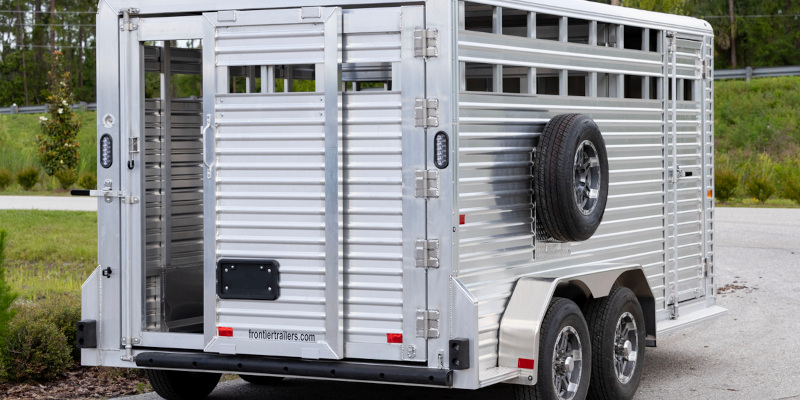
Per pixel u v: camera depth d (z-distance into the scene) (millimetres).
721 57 63406
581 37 6871
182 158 6730
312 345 5531
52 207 23266
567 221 5934
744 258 15117
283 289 5578
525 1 5992
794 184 25516
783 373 7883
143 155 6066
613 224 7039
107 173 6109
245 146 5645
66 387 7277
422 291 5305
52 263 13938
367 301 5414
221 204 5707
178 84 39531
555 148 5914
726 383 7531
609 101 6918
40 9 77312
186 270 6754
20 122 46688
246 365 5633
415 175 5293
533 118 6047
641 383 7551
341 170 5426
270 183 5594
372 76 7551
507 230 5805
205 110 5734
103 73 6078
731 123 39000
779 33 61906
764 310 11000
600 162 6270
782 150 36062
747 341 9328
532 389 5754
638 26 7344
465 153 5398
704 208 8609
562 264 6418
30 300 10094
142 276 6078
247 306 5676
